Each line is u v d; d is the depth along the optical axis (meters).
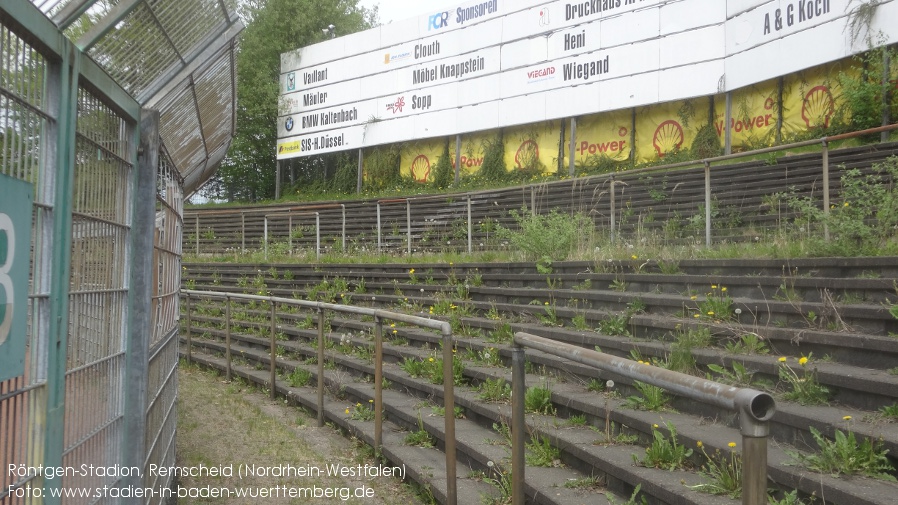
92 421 2.99
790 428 4.18
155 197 3.76
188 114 5.03
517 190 19.12
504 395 6.14
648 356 5.81
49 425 2.38
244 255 19.25
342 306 7.17
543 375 6.47
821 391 4.38
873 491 3.27
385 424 7.05
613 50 20.98
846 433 3.77
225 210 27.73
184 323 14.19
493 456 5.12
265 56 36.16
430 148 27.80
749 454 2.18
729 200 12.80
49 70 2.44
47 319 2.40
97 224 3.04
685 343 5.50
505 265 9.95
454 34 25.44
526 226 10.16
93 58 3.07
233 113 6.55
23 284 2.14
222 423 7.99
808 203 7.69
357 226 22.17
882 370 4.45
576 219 10.40
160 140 4.02
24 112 2.23
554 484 4.47
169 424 5.39
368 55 28.36
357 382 8.38
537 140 24.34
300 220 24.72
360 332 10.02
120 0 2.99
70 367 2.71
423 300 10.27
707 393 2.39
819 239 6.84
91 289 2.97
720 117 19.86
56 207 2.43
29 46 2.27
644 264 7.66
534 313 7.98
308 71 30.72
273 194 37.66
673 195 14.72
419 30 26.62
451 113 25.61
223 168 37.81
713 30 18.97
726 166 15.05
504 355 6.98
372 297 11.23
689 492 3.71
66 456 2.64
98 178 3.04
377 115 28.14
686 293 6.82
